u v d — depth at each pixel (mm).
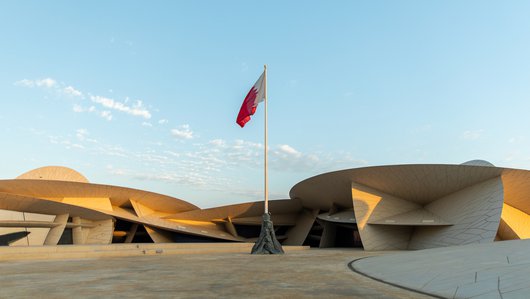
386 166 34688
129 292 8547
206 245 33469
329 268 15109
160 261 19906
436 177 35094
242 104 28703
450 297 7320
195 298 7645
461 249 14633
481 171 32938
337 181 40719
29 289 9078
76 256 24344
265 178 27594
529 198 36906
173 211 57156
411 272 10711
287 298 7578
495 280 7461
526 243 13117
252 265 16781
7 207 35625
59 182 38812
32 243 37156
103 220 43781
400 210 40062
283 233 65500
